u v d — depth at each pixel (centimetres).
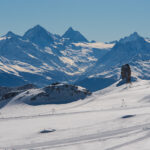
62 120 5466
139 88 11400
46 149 3108
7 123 5819
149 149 2564
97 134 3597
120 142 2966
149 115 4425
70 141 3391
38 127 4878
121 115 5103
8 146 3584
